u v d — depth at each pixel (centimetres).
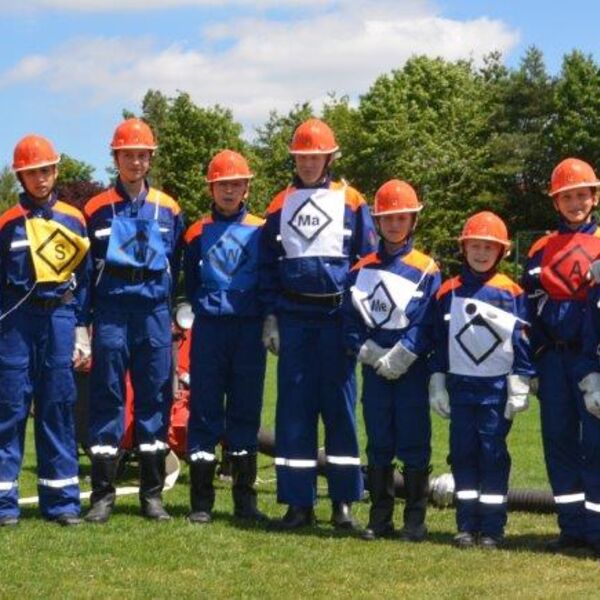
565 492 796
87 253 837
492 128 6719
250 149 6538
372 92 6756
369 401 826
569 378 790
